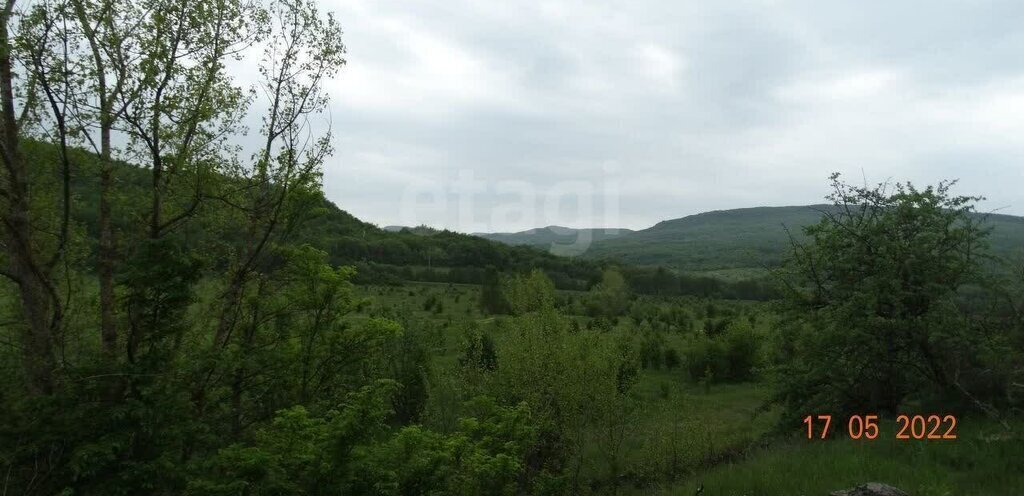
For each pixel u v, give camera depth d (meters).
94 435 6.18
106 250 8.05
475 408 11.77
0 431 6.02
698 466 11.64
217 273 9.55
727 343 24.97
